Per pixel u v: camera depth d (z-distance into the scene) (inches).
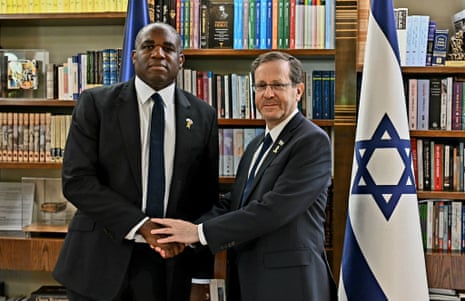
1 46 116.4
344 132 96.9
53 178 115.5
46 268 102.6
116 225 69.0
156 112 74.5
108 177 72.2
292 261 67.1
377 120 83.2
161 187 73.5
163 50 73.7
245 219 67.4
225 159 104.3
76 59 106.9
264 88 71.8
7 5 105.9
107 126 71.7
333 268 98.0
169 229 68.6
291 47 100.5
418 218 82.8
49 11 105.0
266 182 70.0
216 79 104.0
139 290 73.6
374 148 82.8
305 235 68.9
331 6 99.6
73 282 70.8
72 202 70.4
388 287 80.7
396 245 81.0
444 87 98.7
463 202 100.6
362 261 82.4
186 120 76.5
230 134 103.9
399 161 82.1
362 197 83.4
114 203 69.3
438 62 98.4
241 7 101.8
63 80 107.6
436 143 101.2
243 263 70.3
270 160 71.4
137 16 94.4
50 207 110.8
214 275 94.3
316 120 100.9
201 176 79.9
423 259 82.1
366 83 85.1
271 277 67.2
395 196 81.6
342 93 96.8
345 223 96.8
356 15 96.0
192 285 92.1
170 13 102.8
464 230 99.1
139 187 72.2
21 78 108.7
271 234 68.7
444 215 99.7
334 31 99.5
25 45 116.0
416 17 97.9
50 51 115.6
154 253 74.4
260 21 101.3
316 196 69.2
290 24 100.6
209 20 102.6
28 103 106.7
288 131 71.9
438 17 107.7
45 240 102.5
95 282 70.2
